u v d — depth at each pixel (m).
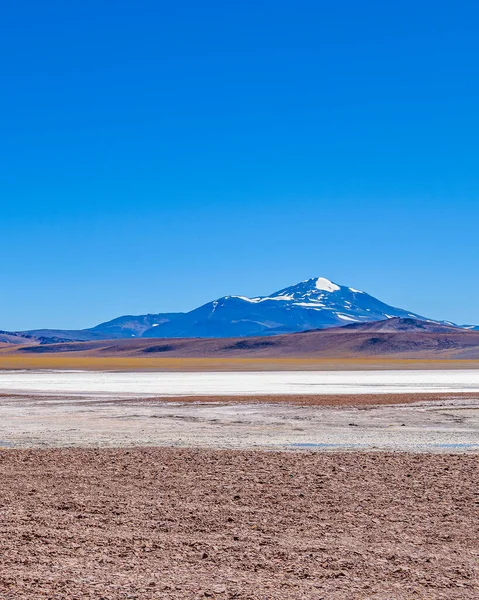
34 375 110.69
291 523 15.05
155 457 24.50
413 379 91.75
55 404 49.81
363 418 39.22
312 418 39.28
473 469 21.84
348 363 184.38
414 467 22.22
